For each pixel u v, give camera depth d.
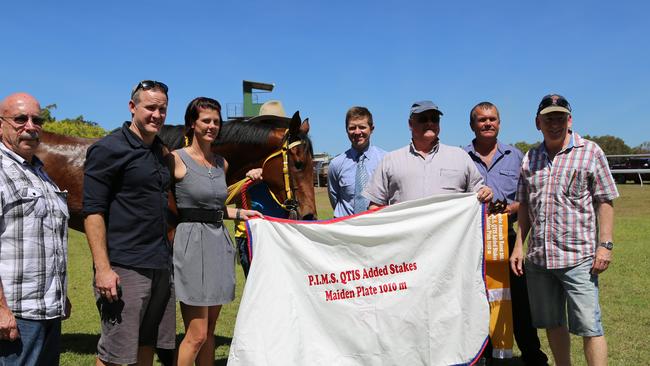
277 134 4.80
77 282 8.71
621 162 42.72
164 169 3.22
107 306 3.13
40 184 2.87
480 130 4.59
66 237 3.02
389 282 3.67
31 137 2.82
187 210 3.36
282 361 3.44
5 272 2.69
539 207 3.76
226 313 6.80
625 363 4.65
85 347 5.47
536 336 4.63
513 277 4.58
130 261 3.11
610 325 5.82
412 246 3.69
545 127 3.69
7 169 2.74
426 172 3.89
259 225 3.57
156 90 3.12
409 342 3.65
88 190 3.05
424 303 3.67
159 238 3.20
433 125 3.86
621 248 11.63
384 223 3.69
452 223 3.74
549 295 3.85
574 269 3.64
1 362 2.70
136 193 3.11
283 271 3.58
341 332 3.60
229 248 3.49
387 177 4.01
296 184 4.61
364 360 3.61
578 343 5.30
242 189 4.27
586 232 3.64
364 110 4.75
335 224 3.64
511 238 4.60
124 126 3.16
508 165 4.61
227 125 4.88
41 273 2.79
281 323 3.49
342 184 4.89
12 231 2.71
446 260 3.71
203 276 3.32
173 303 3.41
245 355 3.40
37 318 2.77
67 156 4.80
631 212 20.78
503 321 4.04
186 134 3.61
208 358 3.64
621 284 7.97
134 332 3.13
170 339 3.40
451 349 3.68
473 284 3.74
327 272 3.61
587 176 3.62
